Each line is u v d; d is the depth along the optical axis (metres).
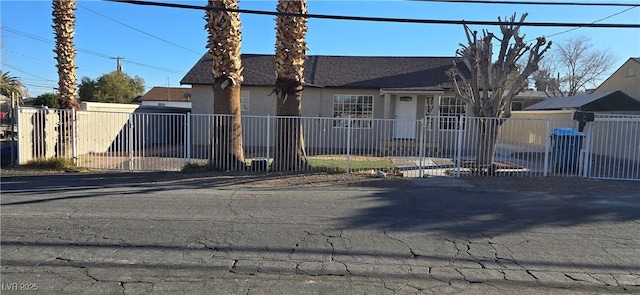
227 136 12.32
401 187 9.94
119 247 5.23
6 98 35.09
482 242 5.66
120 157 14.88
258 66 21.48
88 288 4.01
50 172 11.97
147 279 4.25
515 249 5.38
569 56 40.56
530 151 16.38
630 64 21.97
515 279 4.39
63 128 13.57
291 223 6.49
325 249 5.27
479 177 11.59
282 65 12.13
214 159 12.35
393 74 21.03
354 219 6.79
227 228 6.15
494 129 12.33
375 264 4.77
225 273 4.45
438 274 4.50
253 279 4.30
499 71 12.52
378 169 12.69
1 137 19.33
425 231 6.15
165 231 5.95
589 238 5.90
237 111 12.49
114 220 6.52
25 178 10.88
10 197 8.28
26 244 5.29
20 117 12.78
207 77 20.22
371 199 8.45
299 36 12.07
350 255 5.07
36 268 4.50
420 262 4.86
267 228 6.18
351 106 20.31
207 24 12.03
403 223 6.59
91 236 5.66
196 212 7.15
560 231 6.24
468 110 19.09
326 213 7.19
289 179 10.91
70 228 6.03
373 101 20.22
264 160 12.45
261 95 20.28
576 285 4.26
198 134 20.27
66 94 14.24
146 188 9.54
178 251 5.11
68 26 14.17
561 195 9.11
